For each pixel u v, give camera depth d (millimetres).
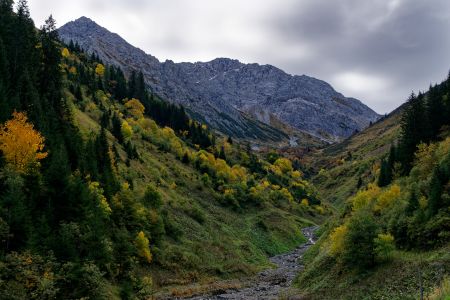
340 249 47969
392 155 84312
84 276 33625
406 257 41500
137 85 168750
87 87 129000
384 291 35938
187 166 118125
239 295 52031
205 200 101250
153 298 48562
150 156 105562
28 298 28016
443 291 24781
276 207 126812
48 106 64688
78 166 57375
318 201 160125
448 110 77938
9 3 83438
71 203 41656
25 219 33250
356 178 195875
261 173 163125
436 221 42094
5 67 60219
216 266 66188
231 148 176625
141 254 54500
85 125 88875
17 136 42250
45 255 33531
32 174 41125
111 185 62312
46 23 78375
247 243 86000
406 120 83125
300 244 101312
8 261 29422
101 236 41875
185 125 164375
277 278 63125
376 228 45219
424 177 59156
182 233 71625
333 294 42406
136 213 60406
